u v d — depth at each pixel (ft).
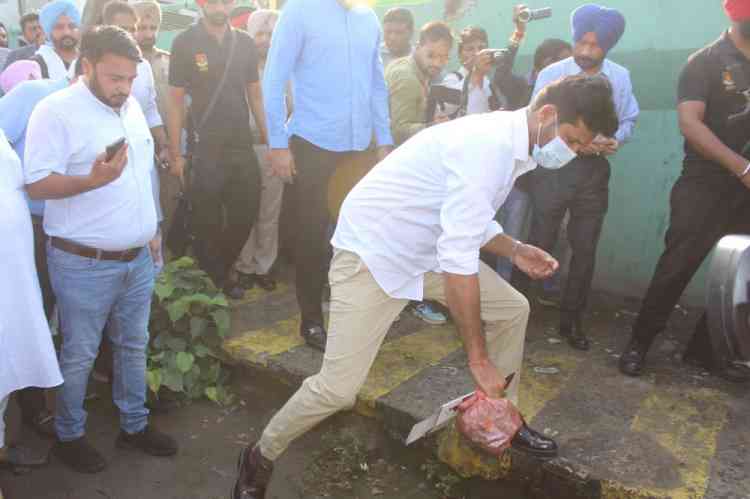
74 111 7.86
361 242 7.33
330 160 11.03
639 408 9.76
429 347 11.69
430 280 7.99
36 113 7.75
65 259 8.26
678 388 10.39
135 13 13.51
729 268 5.00
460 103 12.85
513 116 6.77
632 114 11.64
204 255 13.20
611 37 10.81
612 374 10.85
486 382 6.73
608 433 9.07
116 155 7.52
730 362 5.20
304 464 9.63
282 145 10.78
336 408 7.62
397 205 7.17
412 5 15.94
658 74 13.26
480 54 12.55
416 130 12.37
